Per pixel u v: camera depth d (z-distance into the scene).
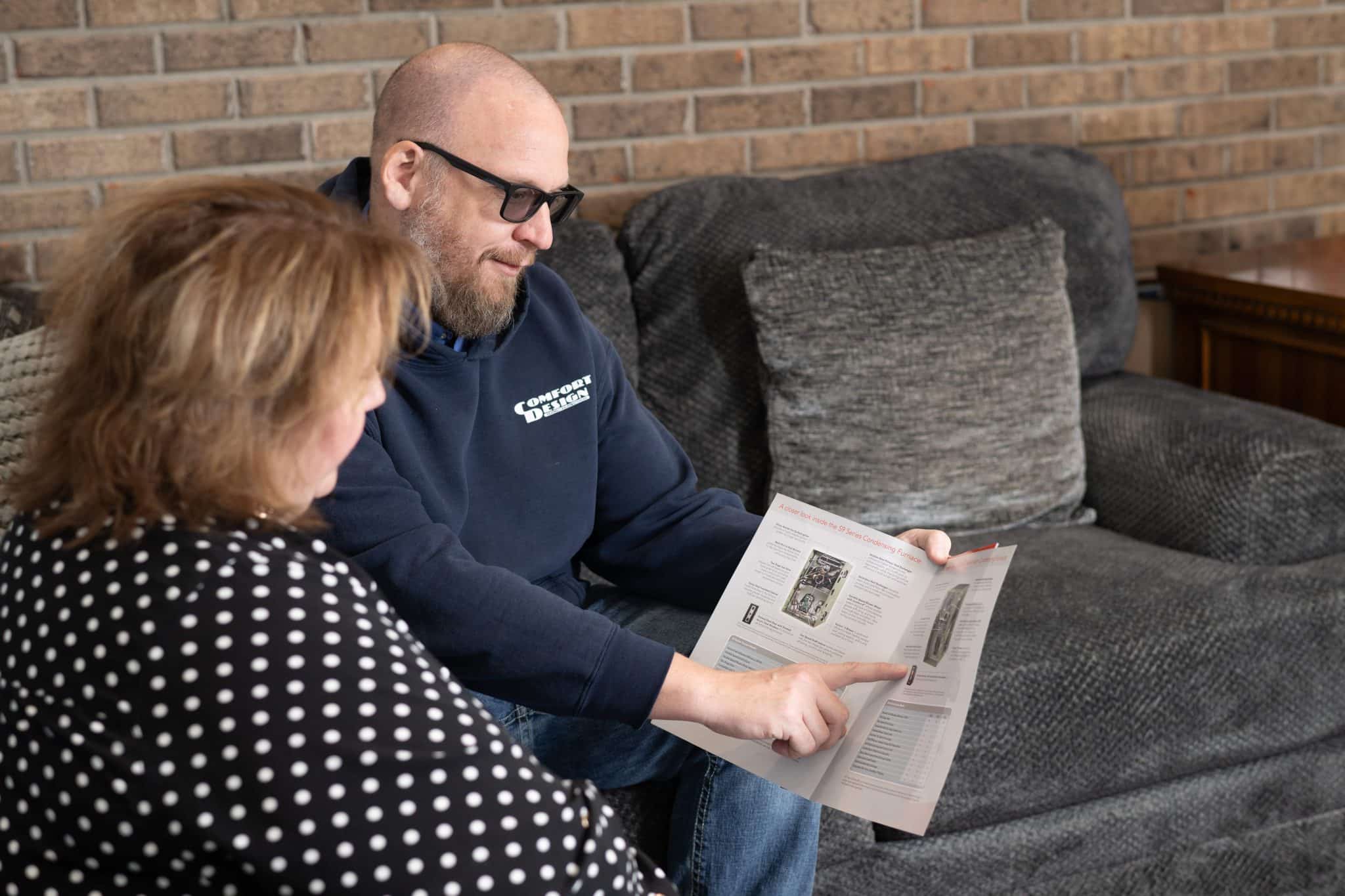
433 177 1.33
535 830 0.79
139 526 0.76
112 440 0.75
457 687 0.83
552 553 1.47
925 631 1.24
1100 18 2.57
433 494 1.34
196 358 0.72
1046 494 2.02
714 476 2.03
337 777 0.73
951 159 2.29
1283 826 1.74
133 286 0.75
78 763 0.73
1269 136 2.75
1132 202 2.69
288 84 2.18
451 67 1.34
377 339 0.78
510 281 1.38
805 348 1.95
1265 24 2.69
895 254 2.04
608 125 2.34
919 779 1.09
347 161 2.23
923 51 2.47
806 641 1.28
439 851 0.75
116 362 0.75
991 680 1.54
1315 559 1.85
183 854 0.73
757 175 2.44
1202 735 1.65
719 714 1.16
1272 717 1.68
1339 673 1.71
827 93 2.44
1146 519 1.98
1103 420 2.14
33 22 2.04
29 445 0.88
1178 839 1.68
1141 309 2.72
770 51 2.39
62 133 2.09
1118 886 1.65
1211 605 1.68
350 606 0.79
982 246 2.06
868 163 2.49
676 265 2.10
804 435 1.95
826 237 2.12
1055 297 2.07
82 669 0.74
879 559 1.32
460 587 1.20
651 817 1.39
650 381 2.06
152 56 2.11
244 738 0.72
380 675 0.77
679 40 2.35
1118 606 1.67
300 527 0.81
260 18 2.14
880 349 1.96
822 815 1.50
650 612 1.54
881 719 1.17
